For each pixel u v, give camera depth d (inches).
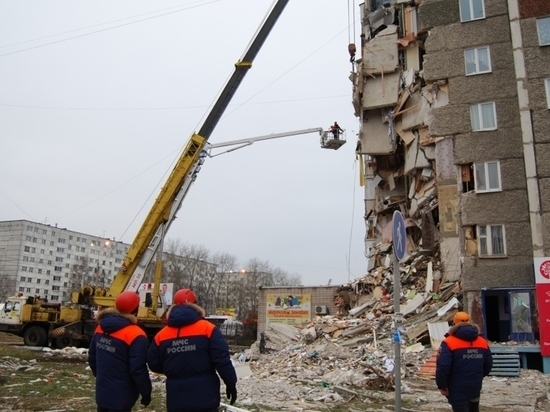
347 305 1184.2
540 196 691.4
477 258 732.7
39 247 4244.6
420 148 1064.8
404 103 1134.4
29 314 971.9
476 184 756.0
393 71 1174.3
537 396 441.1
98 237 4773.6
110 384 183.5
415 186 1115.3
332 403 391.9
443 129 791.7
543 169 696.4
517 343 649.0
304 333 842.8
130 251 874.1
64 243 4466.0
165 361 170.4
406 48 1187.3
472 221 747.4
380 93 1176.2
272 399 403.2
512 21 750.5
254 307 3122.5
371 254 1323.8
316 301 1412.4
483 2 804.0
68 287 4175.7
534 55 728.3
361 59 1222.9
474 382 215.3
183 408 164.7
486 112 773.9
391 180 1295.5
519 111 735.1
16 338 1305.4
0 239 4168.3
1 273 4047.7
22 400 376.5
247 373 601.6
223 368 168.4
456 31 812.6
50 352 857.5
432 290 891.4
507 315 740.0
